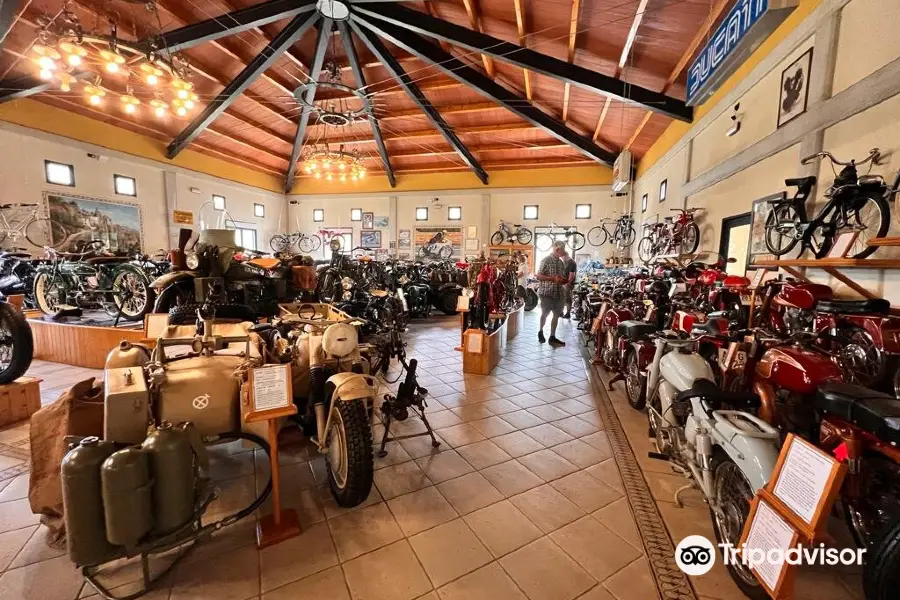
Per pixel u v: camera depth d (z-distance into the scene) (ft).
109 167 30.78
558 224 42.70
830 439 4.67
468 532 5.98
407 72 29.27
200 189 39.06
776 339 6.92
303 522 6.13
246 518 6.19
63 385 12.59
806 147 11.62
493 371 15.01
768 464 4.46
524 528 6.09
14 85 22.80
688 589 4.96
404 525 6.11
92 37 15.98
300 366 7.95
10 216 24.95
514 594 4.86
